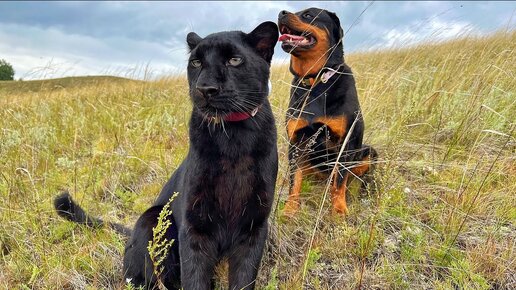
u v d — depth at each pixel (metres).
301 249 1.30
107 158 1.96
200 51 1.06
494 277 1.12
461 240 1.27
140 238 1.10
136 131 2.23
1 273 1.24
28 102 3.34
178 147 2.04
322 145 1.56
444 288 1.08
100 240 1.37
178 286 1.16
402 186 1.49
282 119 1.80
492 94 1.98
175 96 2.99
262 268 1.24
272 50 1.14
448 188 1.47
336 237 1.29
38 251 1.30
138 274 1.12
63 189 1.76
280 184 1.59
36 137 2.05
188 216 1.01
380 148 1.82
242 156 1.01
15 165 1.83
